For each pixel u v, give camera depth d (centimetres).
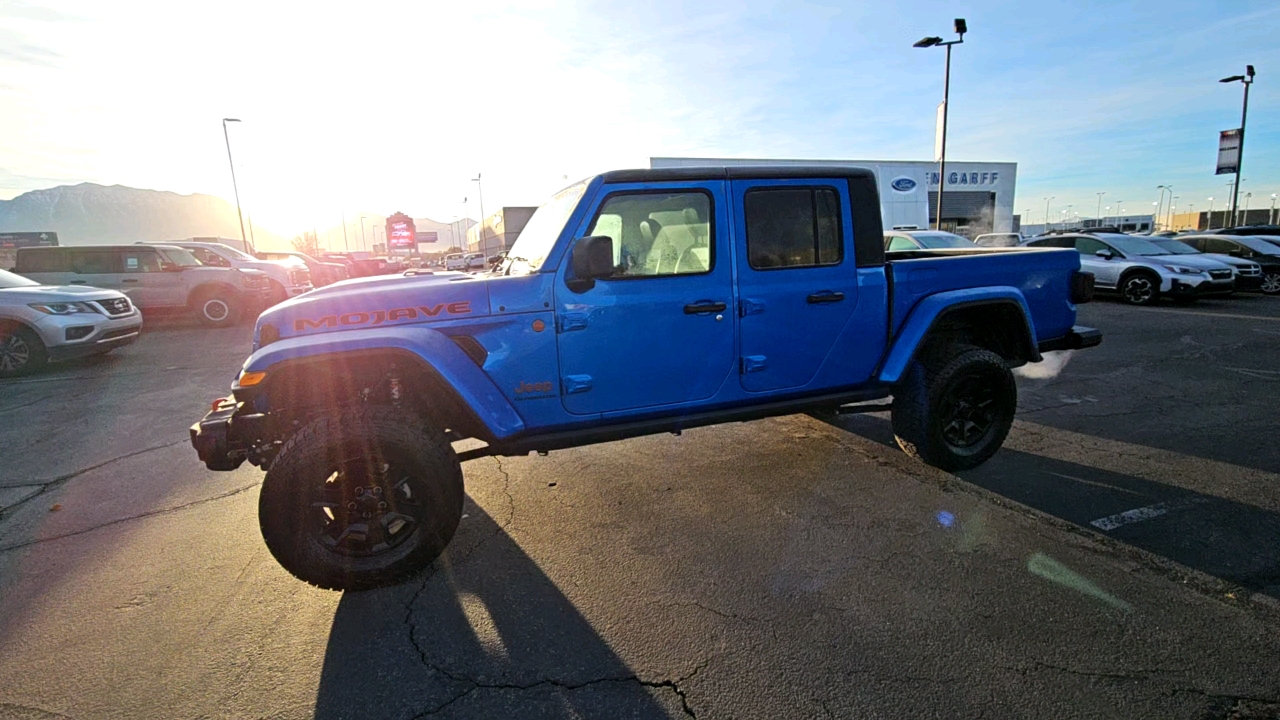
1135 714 192
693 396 329
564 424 311
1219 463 394
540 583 281
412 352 277
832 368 356
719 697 206
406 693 214
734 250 324
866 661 220
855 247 352
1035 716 193
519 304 295
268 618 261
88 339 826
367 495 271
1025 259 405
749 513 345
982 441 395
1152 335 872
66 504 383
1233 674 208
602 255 278
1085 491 359
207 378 758
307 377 290
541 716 201
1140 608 246
